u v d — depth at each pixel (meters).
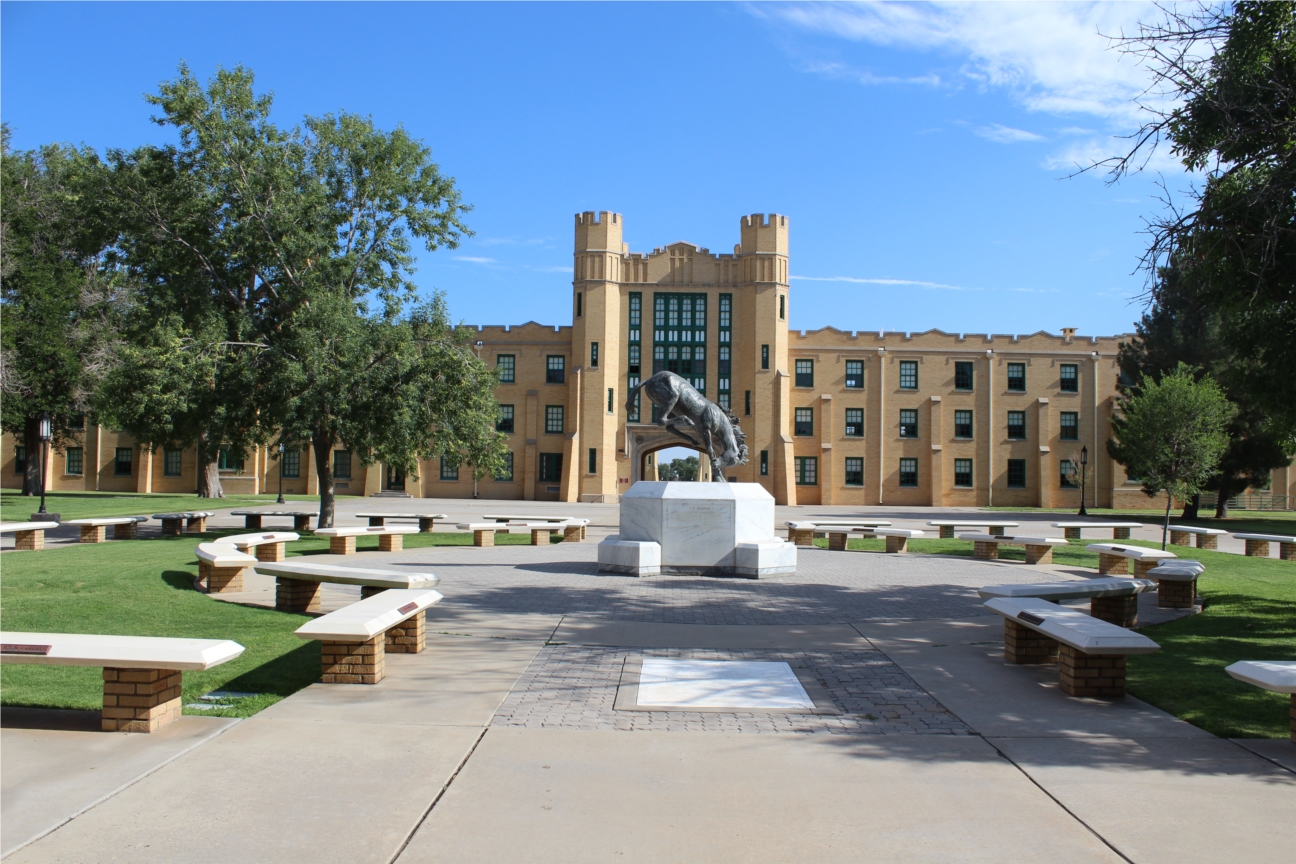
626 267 60.94
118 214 27.56
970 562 20.66
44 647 6.57
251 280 28.52
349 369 25.28
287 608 12.69
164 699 6.79
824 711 7.53
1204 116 11.12
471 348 29.59
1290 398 12.65
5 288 39.81
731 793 5.61
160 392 24.53
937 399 61.72
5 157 40.97
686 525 16.80
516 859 4.64
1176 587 14.22
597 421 58.97
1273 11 10.44
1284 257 11.10
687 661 9.35
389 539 21.48
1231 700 7.91
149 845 4.74
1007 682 8.60
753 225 60.25
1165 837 5.00
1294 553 22.67
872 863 4.64
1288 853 4.81
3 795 5.39
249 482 61.03
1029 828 5.11
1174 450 25.16
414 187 29.59
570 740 6.64
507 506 50.16
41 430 30.25
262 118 28.36
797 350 61.94
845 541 24.38
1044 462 61.12
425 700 7.66
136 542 21.91
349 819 5.12
